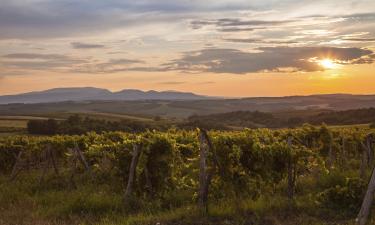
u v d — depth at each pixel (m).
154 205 13.29
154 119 100.81
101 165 17.97
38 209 13.16
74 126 71.75
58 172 19.44
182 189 15.20
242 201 12.41
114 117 108.19
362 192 11.84
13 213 12.84
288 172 13.80
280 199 12.70
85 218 12.08
